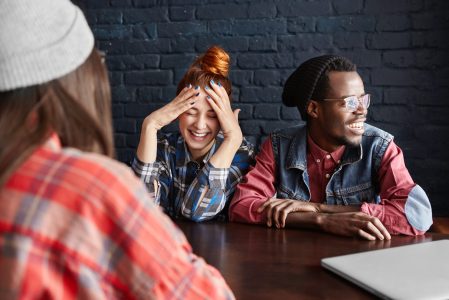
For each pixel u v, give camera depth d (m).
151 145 1.55
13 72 0.45
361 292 0.79
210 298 0.52
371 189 1.52
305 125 1.65
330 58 1.47
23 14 0.46
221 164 1.48
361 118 1.44
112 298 0.45
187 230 1.24
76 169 0.45
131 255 0.45
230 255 1.01
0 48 0.45
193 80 1.54
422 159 2.12
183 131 1.58
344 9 2.15
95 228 0.44
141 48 2.38
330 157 1.53
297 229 1.25
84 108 0.50
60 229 0.43
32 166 0.45
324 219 1.22
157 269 0.47
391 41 2.12
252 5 2.24
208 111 1.55
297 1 2.19
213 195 1.47
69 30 0.48
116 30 2.39
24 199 0.43
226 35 2.28
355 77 1.45
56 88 0.48
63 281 0.42
